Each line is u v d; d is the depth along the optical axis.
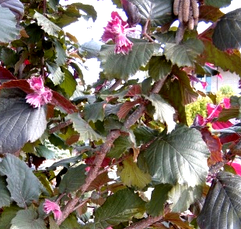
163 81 0.35
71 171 0.38
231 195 0.35
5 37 0.30
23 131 0.30
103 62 0.30
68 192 0.37
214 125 0.45
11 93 0.32
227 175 0.37
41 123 0.31
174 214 0.40
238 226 0.32
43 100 0.31
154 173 0.31
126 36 0.31
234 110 0.37
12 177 0.37
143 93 0.34
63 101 0.32
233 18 0.33
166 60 0.32
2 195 0.35
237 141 0.39
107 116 0.38
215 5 0.34
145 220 0.41
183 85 0.35
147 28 0.34
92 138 0.30
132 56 0.30
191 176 0.30
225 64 0.37
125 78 0.29
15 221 0.31
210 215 0.34
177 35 0.34
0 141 0.29
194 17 0.33
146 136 0.37
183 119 0.37
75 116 0.32
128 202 0.41
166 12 0.34
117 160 0.39
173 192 0.33
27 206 0.36
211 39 0.35
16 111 0.31
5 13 0.31
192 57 0.30
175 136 0.33
